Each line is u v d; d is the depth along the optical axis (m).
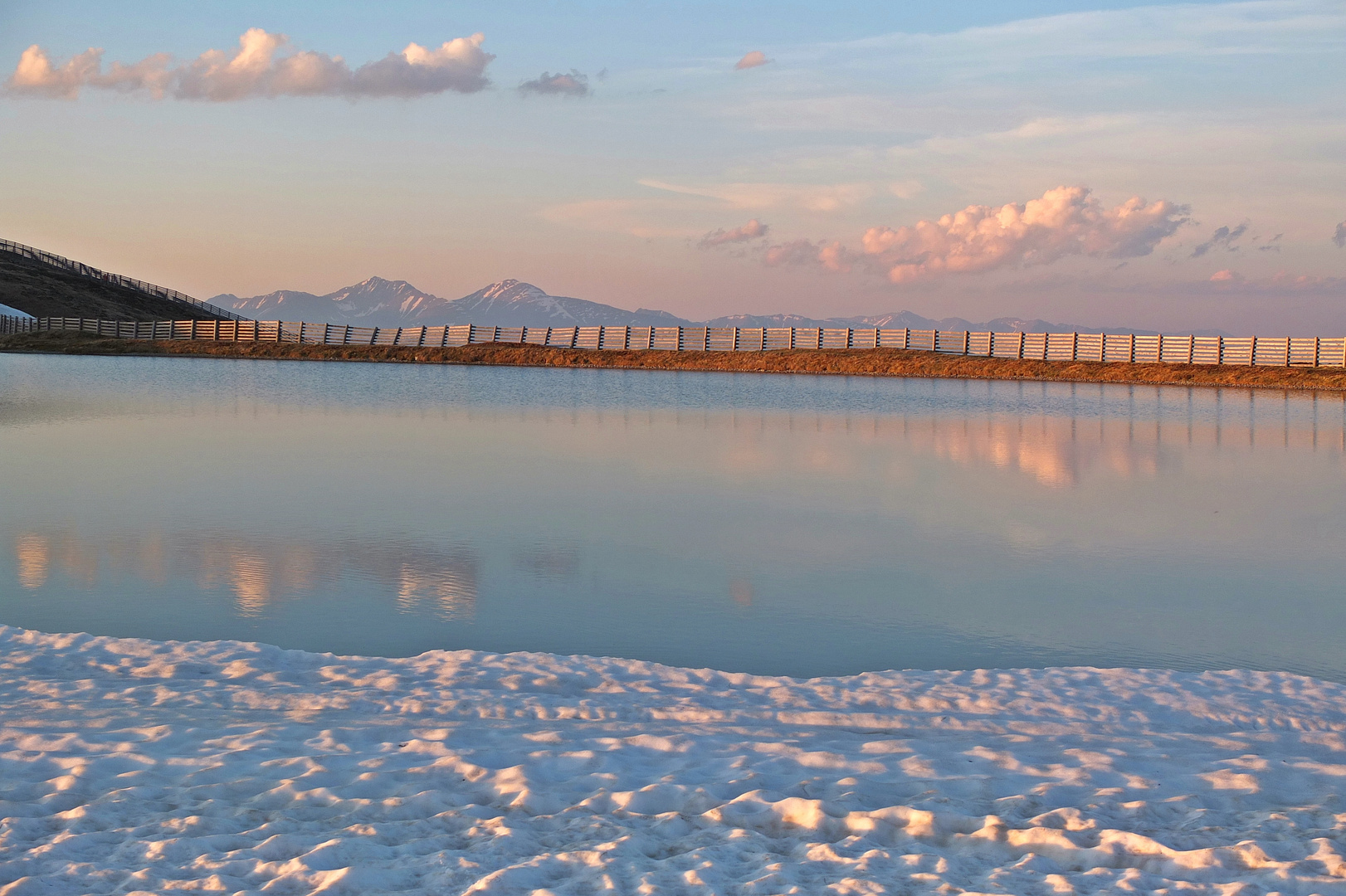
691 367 48.22
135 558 10.20
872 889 3.96
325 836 4.38
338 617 8.41
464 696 6.33
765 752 5.40
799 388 35.50
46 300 101.38
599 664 7.10
